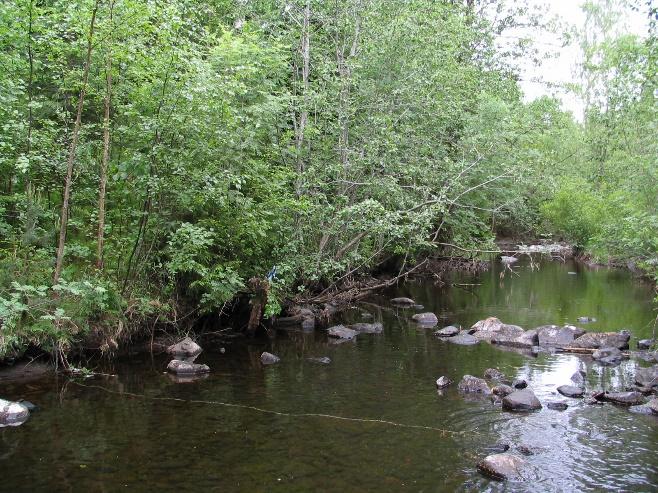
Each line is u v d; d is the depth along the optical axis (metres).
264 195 13.05
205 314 13.34
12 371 9.55
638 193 18.95
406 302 19.16
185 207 11.88
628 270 29.44
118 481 6.35
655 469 6.89
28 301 9.46
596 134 31.56
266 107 12.80
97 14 9.77
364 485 6.41
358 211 14.37
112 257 11.67
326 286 17.50
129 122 11.58
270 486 6.34
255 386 9.86
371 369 11.12
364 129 16.69
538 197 33.94
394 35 16.02
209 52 12.58
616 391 9.79
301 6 16.69
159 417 8.30
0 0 9.98
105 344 10.73
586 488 6.41
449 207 17.86
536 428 8.16
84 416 8.23
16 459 6.80
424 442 7.61
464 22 21.50
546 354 12.53
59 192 11.63
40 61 10.59
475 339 13.82
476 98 21.23
